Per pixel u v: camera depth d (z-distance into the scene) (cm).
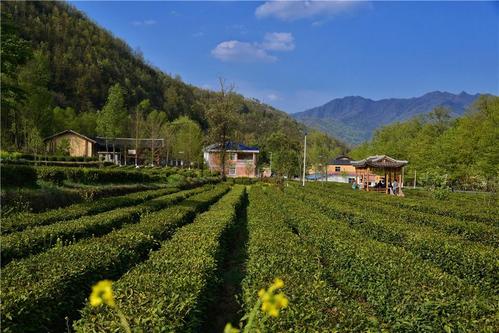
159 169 4669
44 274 591
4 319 457
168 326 396
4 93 1717
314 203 2138
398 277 642
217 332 643
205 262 661
